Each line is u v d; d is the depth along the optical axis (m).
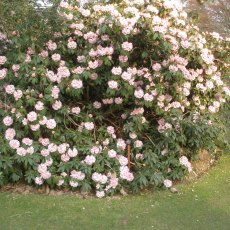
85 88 5.30
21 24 4.81
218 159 6.34
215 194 4.91
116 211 4.34
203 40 5.37
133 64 5.10
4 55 5.17
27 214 4.17
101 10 4.88
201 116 5.37
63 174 4.72
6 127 4.80
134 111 5.05
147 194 4.85
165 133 5.07
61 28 4.94
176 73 4.88
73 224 4.01
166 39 4.75
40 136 4.84
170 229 3.96
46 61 4.88
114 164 4.84
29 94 4.74
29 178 4.66
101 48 4.75
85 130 5.00
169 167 5.10
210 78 5.50
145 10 4.88
